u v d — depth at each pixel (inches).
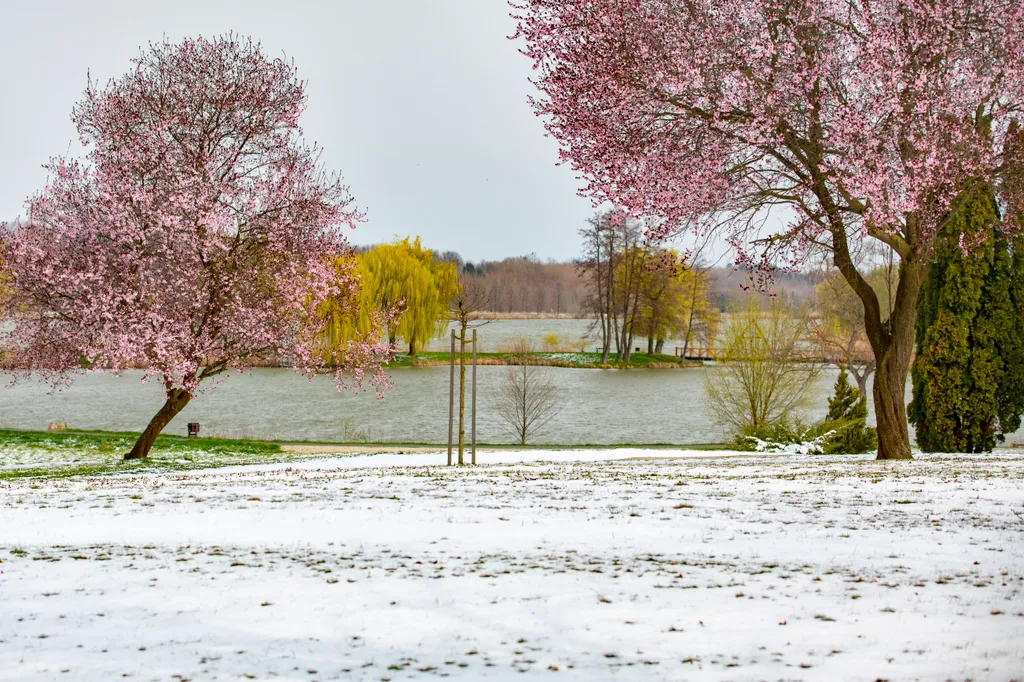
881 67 748.6
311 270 1052.5
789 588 249.0
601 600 236.4
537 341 3782.0
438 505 446.3
